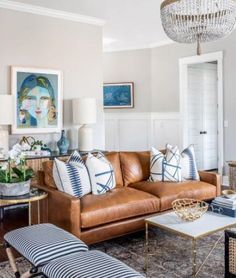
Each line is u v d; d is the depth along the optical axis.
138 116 7.40
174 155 3.99
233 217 2.76
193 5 3.00
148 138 7.34
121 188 3.65
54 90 5.04
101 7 4.79
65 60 5.16
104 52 7.55
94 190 3.36
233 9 3.04
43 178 3.44
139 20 5.43
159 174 3.90
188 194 3.62
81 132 4.98
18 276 2.32
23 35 4.71
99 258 1.91
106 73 7.58
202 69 7.32
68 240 2.16
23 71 4.71
